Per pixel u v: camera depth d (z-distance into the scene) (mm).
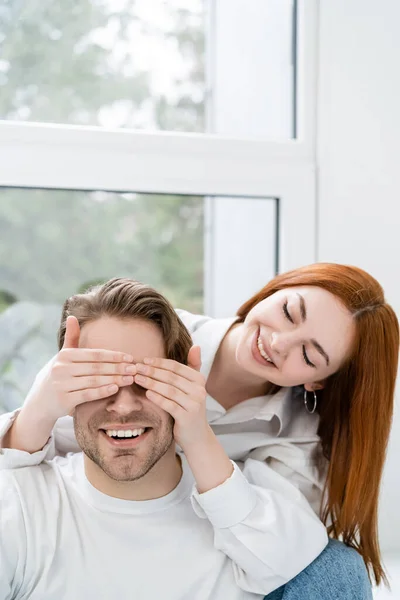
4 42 1486
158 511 1032
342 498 1244
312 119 1553
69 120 1536
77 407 975
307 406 1379
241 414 1321
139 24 1589
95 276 1611
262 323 1236
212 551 1029
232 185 1502
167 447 989
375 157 1562
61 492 1041
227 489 1017
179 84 1628
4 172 1370
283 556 1021
